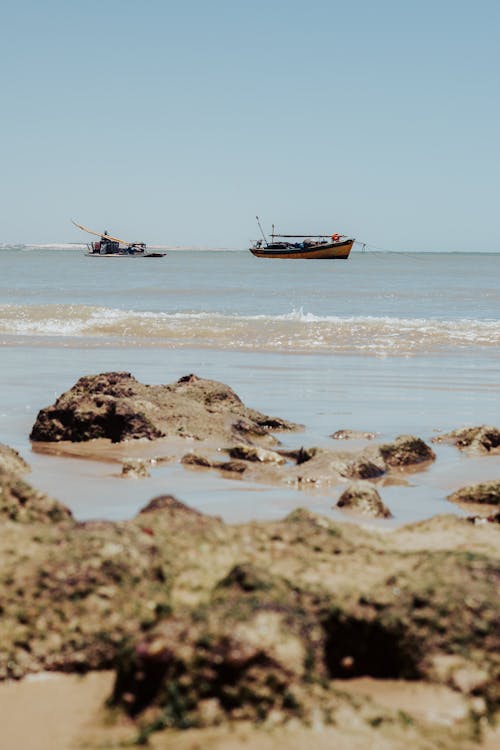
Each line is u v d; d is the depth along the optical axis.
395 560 16.34
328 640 14.04
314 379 59.44
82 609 14.48
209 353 74.31
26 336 84.88
